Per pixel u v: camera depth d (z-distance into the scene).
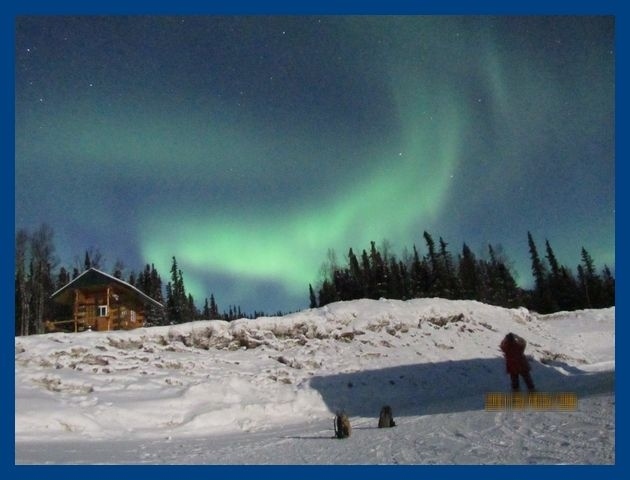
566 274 57.50
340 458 11.07
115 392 19.28
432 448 11.24
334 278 60.62
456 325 33.84
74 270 49.94
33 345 22.61
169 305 52.34
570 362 33.38
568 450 9.60
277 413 20.62
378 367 27.17
